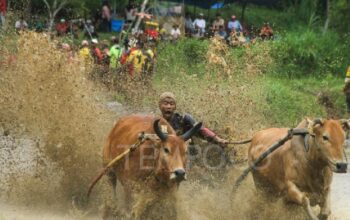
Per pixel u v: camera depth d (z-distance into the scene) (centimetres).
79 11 4216
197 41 3638
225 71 2247
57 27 3756
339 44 4512
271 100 2966
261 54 2544
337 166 1392
